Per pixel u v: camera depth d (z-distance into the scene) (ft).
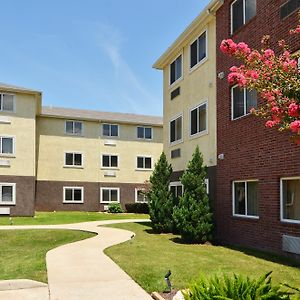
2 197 96.48
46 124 117.50
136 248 42.09
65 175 117.70
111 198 121.90
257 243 40.93
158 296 23.43
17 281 26.84
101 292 25.05
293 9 36.35
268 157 39.42
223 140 48.67
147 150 127.65
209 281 16.38
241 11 46.24
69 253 39.40
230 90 47.55
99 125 123.03
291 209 36.65
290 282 26.50
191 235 46.11
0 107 98.02
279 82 17.94
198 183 47.75
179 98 63.77
